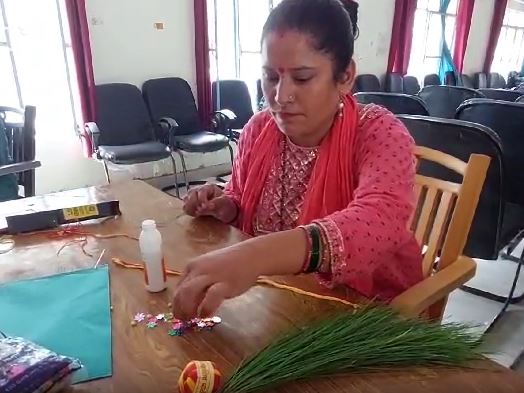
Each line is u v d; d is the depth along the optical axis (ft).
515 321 5.98
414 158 2.60
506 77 25.79
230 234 3.14
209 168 12.91
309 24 2.28
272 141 3.11
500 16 22.31
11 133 6.68
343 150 2.73
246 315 2.13
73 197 3.95
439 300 2.65
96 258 2.81
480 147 5.07
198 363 1.66
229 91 12.36
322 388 1.63
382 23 16.22
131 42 10.82
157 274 2.36
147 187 4.20
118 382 1.74
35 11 9.59
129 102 10.53
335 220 2.06
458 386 1.63
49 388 1.64
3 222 3.34
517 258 7.79
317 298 2.27
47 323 2.13
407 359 1.71
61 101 10.32
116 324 2.11
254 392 1.61
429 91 11.03
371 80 15.70
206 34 11.63
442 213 3.27
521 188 6.33
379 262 2.15
